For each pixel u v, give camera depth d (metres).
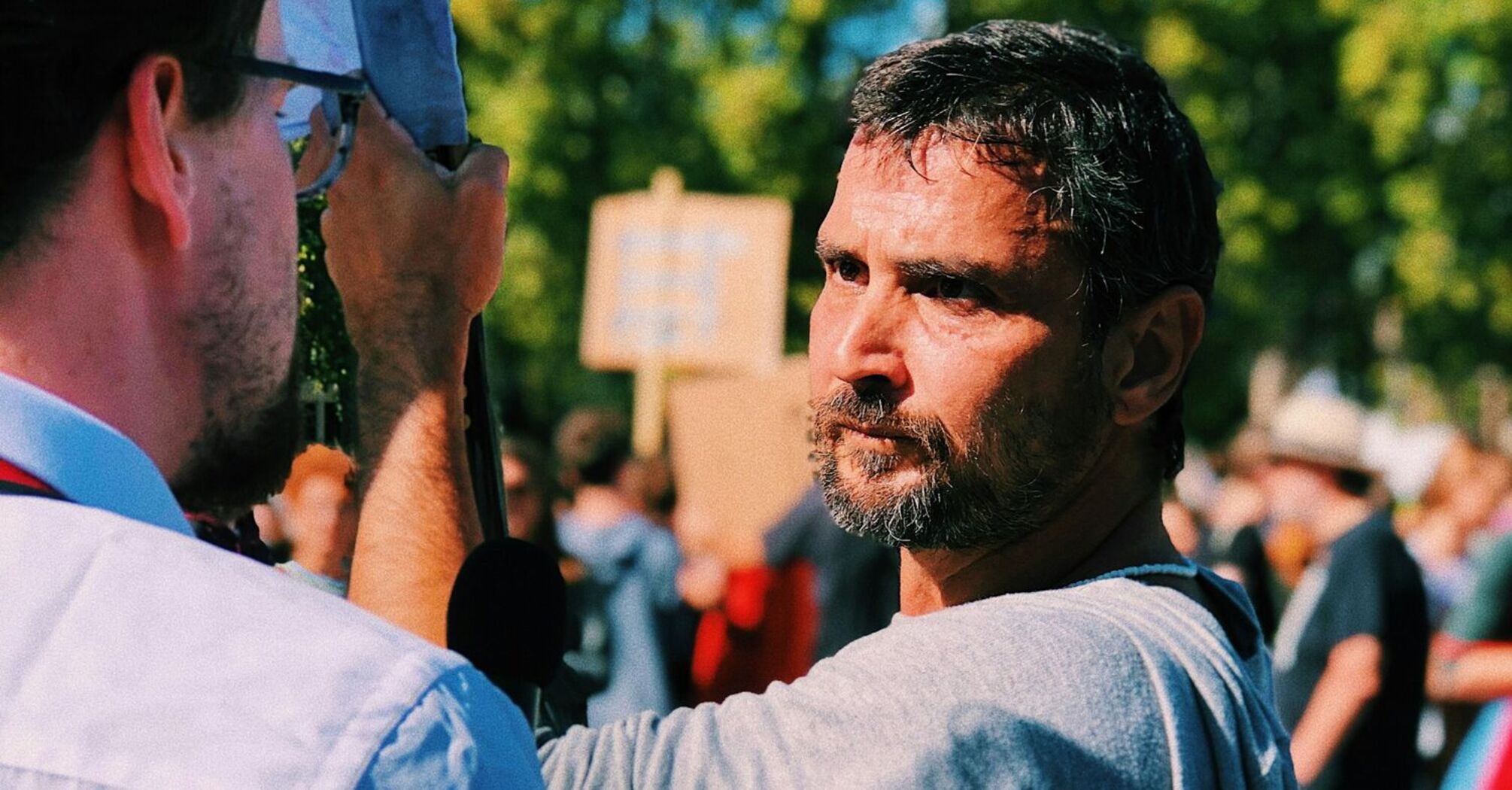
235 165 0.97
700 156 14.44
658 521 5.81
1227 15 15.47
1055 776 1.06
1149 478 1.30
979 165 1.19
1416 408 21.00
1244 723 1.14
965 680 1.08
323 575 1.35
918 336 1.21
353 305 1.25
